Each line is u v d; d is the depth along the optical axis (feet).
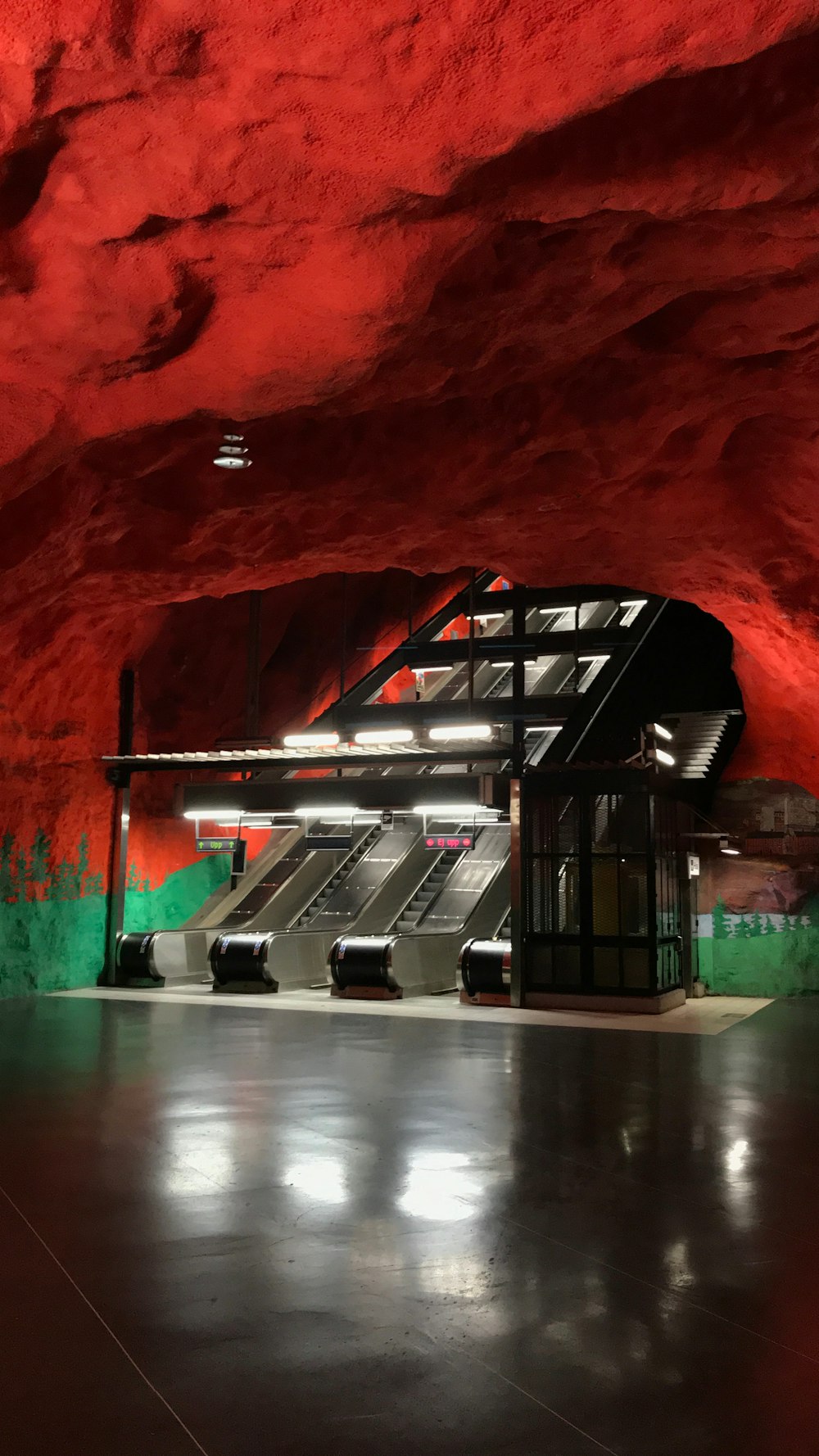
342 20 12.89
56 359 19.88
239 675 72.90
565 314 24.21
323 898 73.20
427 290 19.71
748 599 42.73
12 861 54.29
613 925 52.37
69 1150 23.25
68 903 58.18
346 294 19.03
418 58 13.48
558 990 52.80
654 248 21.85
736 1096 29.91
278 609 76.48
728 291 24.22
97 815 59.93
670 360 27.32
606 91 14.03
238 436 30.73
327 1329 14.01
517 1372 12.85
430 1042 40.75
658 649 70.69
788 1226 18.42
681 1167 22.21
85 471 31.09
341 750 57.26
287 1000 56.03
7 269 17.22
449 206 17.88
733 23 12.90
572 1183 20.94
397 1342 13.62
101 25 12.91
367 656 87.51
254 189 16.16
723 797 62.18
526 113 14.38
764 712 60.54
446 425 30.99
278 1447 11.16
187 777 69.15
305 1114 27.09
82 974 59.26
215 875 71.97
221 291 18.93
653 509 35.99
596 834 53.06
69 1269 16.15
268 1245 17.26
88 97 14.28
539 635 77.15
